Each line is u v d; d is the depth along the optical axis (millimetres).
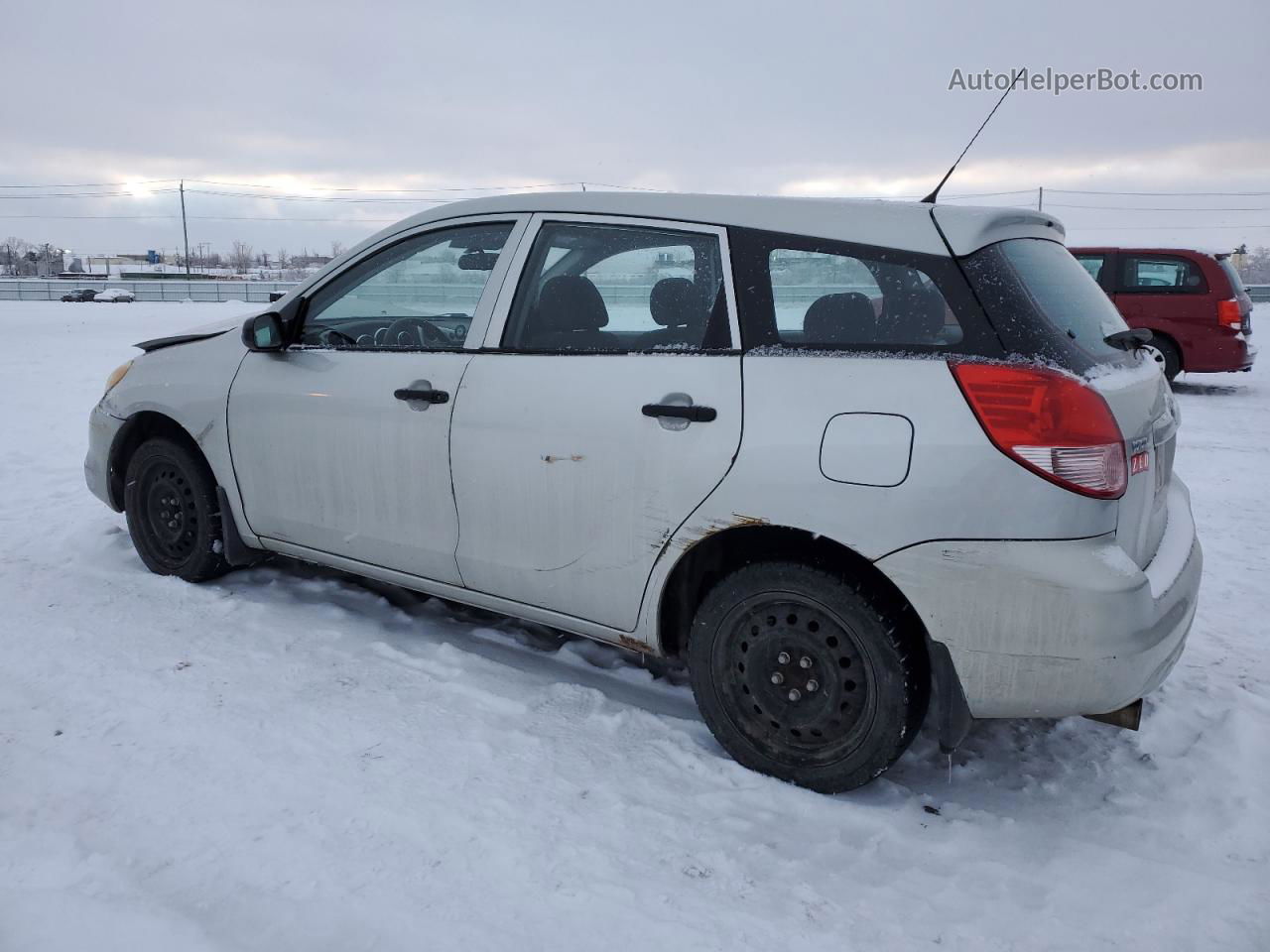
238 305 48281
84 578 4367
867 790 2820
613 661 3682
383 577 3627
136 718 3070
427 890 2297
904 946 2170
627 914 2238
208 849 2418
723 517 2723
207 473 4113
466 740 3000
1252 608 4332
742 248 2832
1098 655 2371
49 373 13500
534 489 3080
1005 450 2385
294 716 3111
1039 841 2594
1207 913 2285
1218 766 2955
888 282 2615
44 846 2402
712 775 2850
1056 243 3039
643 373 2889
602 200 3148
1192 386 12445
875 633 2592
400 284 3527
